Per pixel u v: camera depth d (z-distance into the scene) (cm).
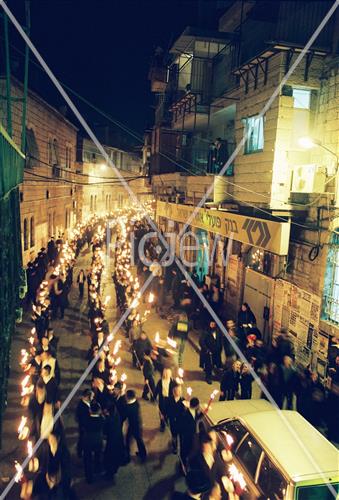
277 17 1237
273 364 938
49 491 660
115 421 723
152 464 777
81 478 732
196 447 704
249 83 1350
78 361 1173
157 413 946
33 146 2158
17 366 1120
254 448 634
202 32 1969
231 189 1496
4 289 650
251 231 1222
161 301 1677
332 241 1010
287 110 1152
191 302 1505
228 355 1000
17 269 1048
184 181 2189
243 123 1390
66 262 1784
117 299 1650
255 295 1399
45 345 962
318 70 1128
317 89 1137
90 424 708
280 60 1138
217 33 1984
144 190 5438
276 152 1165
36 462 680
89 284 1617
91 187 4066
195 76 1919
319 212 1054
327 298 1030
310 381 884
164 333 1433
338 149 1016
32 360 959
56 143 2711
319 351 1039
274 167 1170
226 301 1631
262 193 1243
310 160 1155
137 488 714
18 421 878
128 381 1080
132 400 768
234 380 971
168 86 2656
